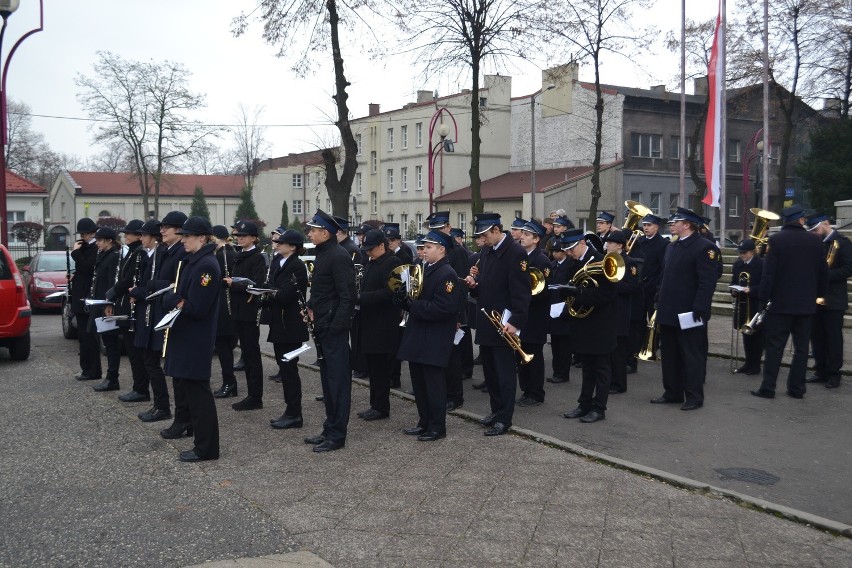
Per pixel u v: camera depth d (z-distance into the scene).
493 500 5.58
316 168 63.84
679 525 5.11
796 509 5.50
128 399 8.85
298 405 7.79
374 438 7.34
